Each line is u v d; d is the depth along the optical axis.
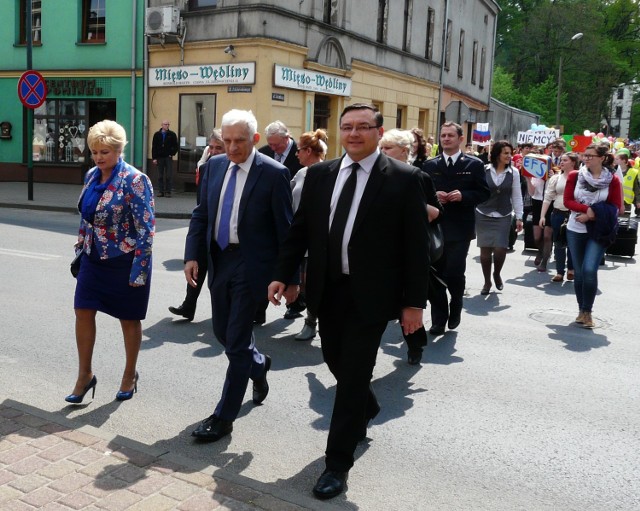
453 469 4.03
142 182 4.45
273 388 5.25
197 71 19.55
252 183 4.27
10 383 5.10
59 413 4.59
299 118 20.42
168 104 20.42
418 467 4.04
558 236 10.02
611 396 5.36
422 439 4.44
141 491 3.36
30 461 3.62
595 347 6.70
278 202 4.27
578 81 64.12
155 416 4.62
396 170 3.61
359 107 3.58
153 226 4.52
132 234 4.49
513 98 59.56
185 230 13.70
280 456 4.10
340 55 22.17
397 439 4.43
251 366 4.40
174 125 20.36
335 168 3.71
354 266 3.59
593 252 7.36
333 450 3.67
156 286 8.55
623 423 4.81
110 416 4.58
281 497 3.39
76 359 5.72
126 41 20.97
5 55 23.08
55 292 8.00
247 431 4.45
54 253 10.48
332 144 22.78
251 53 18.59
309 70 20.47
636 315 8.16
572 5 63.81
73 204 16.84
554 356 6.36
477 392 5.34
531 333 7.16
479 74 39.12
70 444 3.82
